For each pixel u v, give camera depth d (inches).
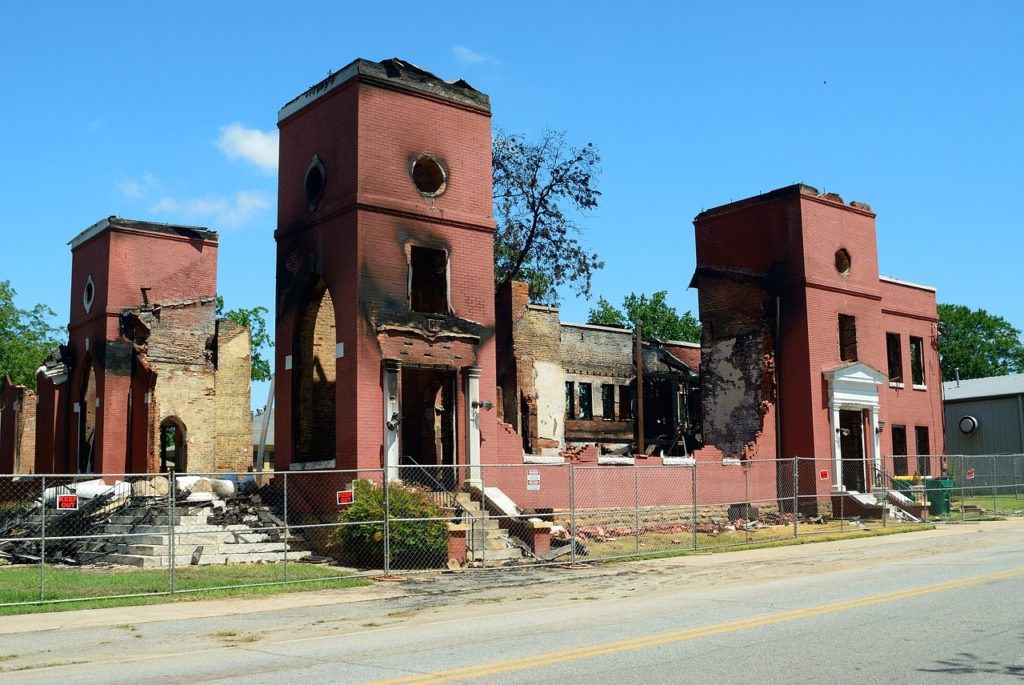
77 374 1414.9
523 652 397.4
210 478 1041.5
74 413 1412.4
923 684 327.9
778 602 540.7
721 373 1456.7
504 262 1825.8
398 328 950.4
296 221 1024.2
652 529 1117.7
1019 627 438.0
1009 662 362.3
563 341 1594.5
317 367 1036.5
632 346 1711.4
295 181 1039.6
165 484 984.9
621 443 1649.9
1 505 1232.2
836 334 1423.5
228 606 590.9
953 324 3235.7
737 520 1220.5
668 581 690.2
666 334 2869.1
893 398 1649.9
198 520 876.6
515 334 1414.9
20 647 453.7
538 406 1437.0
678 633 436.5
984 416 2076.8
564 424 1508.4
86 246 1435.8
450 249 1006.4
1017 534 1054.4
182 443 1411.2
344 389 932.6
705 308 1491.1
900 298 1702.8
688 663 366.0
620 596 607.8
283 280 1040.8
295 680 350.6
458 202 1021.8
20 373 2361.0
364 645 433.7
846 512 1330.0
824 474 1336.1
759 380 1405.0
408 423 1092.5
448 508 884.0
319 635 473.7
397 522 792.9
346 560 829.8
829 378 1378.0
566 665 365.7
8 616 553.0
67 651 441.1
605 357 1656.0
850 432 1455.5
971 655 375.9
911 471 1624.0
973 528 1175.0
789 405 1380.4
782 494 1211.9
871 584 617.0
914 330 1728.6
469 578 729.0
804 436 1358.3
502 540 876.6
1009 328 3240.7
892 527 1180.5
